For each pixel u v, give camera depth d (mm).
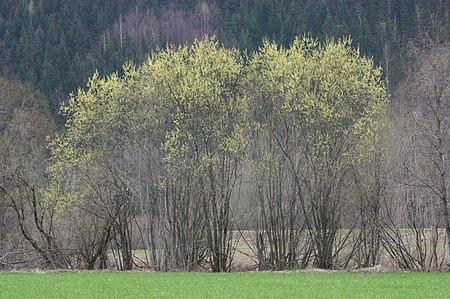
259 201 65500
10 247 67875
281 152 64875
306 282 47219
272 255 64250
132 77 65812
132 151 66062
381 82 62156
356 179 61469
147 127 65250
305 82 61969
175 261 64750
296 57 62438
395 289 42469
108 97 65312
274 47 64062
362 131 61281
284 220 65625
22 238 69375
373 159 61625
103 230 64438
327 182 62281
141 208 65688
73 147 65750
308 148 62812
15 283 47750
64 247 67125
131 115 65438
